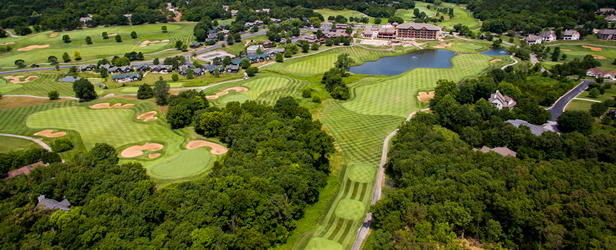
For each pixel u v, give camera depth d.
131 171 95.00
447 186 82.62
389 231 73.56
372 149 129.12
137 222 75.69
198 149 126.44
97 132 142.50
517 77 184.88
